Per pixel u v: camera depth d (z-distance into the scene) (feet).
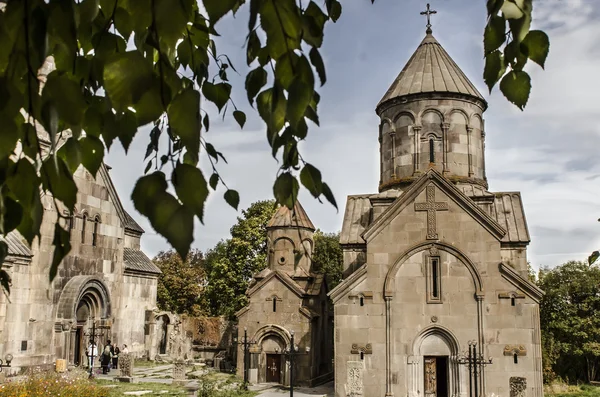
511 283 76.38
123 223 114.93
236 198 11.91
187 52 11.93
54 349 92.43
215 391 80.23
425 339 77.97
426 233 79.61
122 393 78.84
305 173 9.34
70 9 6.65
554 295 133.90
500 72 9.26
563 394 113.80
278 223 120.37
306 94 6.99
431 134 92.07
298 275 114.83
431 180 80.48
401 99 93.91
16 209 6.89
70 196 6.98
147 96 6.72
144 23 7.14
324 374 112.06
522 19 8.27
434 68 95.71
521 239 86.48
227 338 149.89
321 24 8.80
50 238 91.45
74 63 7.64
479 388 74.79
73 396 60.29
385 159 95.96
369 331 78.69
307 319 105.09
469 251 78.18
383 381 77.36
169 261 212.84
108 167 109.91
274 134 8.09
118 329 114.52
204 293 206.18
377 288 79.51
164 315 137.49
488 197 87.51
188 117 6.66
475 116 94.53
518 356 74.64
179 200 6.38
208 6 6.97
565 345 129.70
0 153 6.16
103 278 107.86
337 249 199.52
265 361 106.01
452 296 77.71
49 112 6.24
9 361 75.46
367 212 98.43
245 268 180.45
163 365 123.34
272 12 6.96
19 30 6.34
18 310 84.43
